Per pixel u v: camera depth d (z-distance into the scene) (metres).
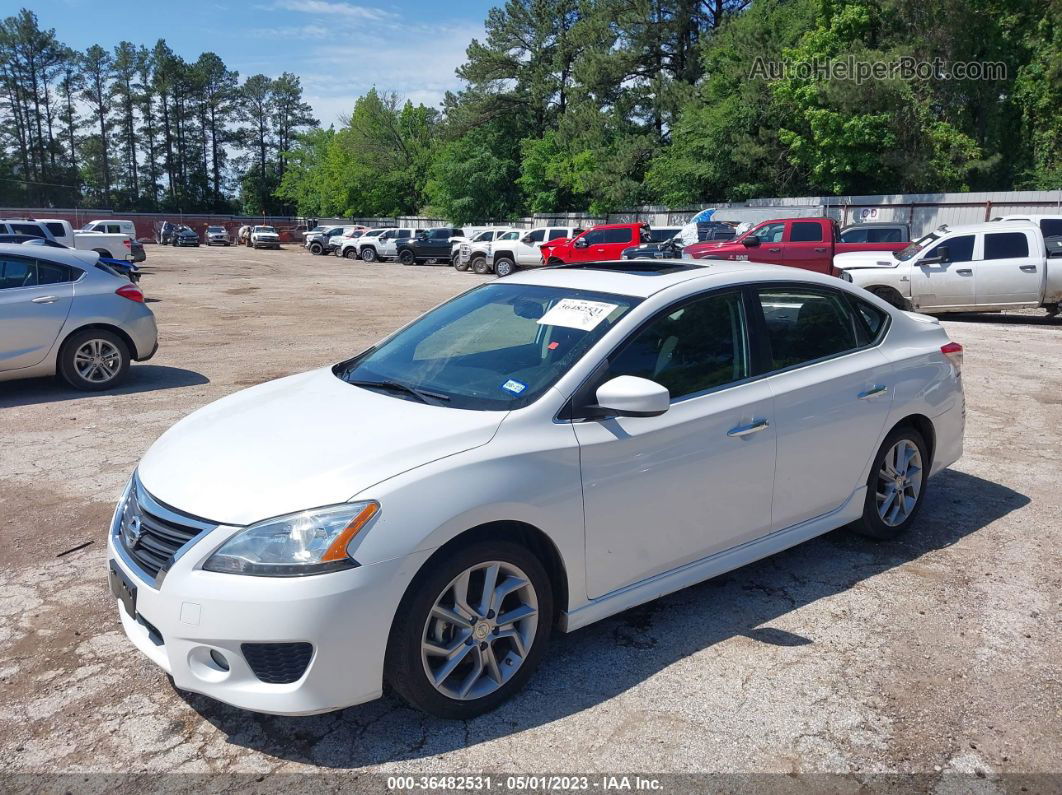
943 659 3.39
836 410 4.05
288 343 12.21
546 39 51.88
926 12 29.80
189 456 3.12
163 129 101.00
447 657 2.92
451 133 53.78
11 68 91.12
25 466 6.03
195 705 3.10
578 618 3.23
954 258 14.55
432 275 31.56
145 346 8.98
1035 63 30.50
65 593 4.02
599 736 2.90
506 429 3.05
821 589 4.05
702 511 3.56
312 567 2.62
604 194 42.72
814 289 4.21
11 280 8.16
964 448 6.54
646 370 3.43
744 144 35.09
